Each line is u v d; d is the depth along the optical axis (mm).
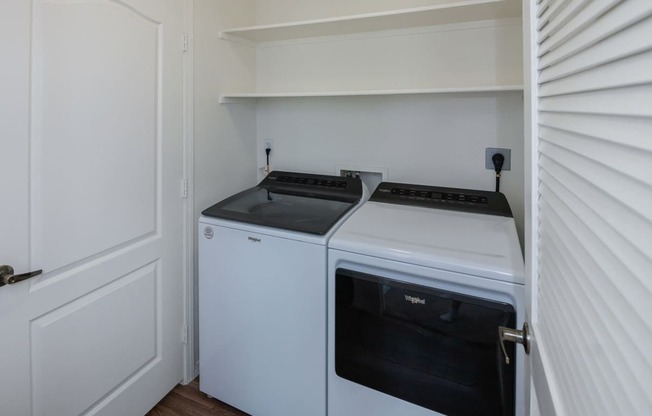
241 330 1565
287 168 2232
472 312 1114
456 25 1729
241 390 1612
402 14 1579
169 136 1616
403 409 1283
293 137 2195
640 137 307
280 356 1485
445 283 1152
